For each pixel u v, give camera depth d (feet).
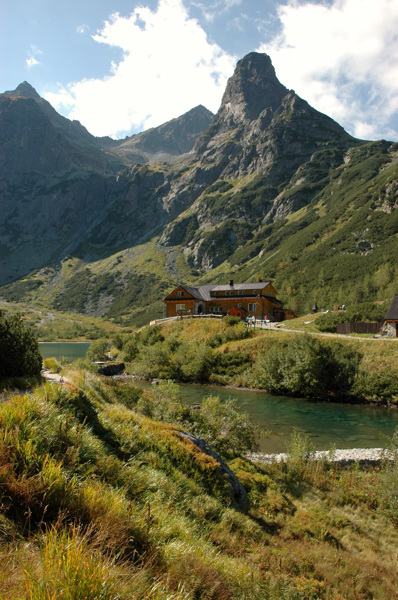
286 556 31.65
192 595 16.71
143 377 176.04
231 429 62.23
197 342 186.50
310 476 55.36
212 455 45.47
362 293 301.43
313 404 119.24
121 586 12.66
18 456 19.34
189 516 28.76
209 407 66.59
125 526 18.29
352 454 67.72
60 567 11.90
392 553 39.75
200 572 18.92
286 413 106.73
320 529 41.27
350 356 132.57
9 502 16.43
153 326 222.89
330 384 127.13
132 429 37.93
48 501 17.44
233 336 177.58
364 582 31.81
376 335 165.68
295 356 133.18
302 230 603.67
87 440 26.96
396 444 62.75
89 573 11.80
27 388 47.47
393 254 363.15
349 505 48.91
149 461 33.47
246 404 118.52
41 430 22.61
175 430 45.78
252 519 38.91
